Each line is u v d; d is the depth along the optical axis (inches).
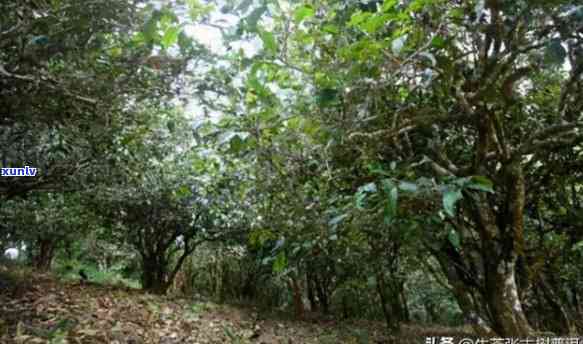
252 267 502.3
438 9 75.1
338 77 73.3
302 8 65.3
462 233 119.0
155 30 68.8
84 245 537.3
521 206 101.9
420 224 80.4
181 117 144.9
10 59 98.4
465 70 102.0
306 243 95.5
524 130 130.6
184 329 241.1
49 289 262.4
